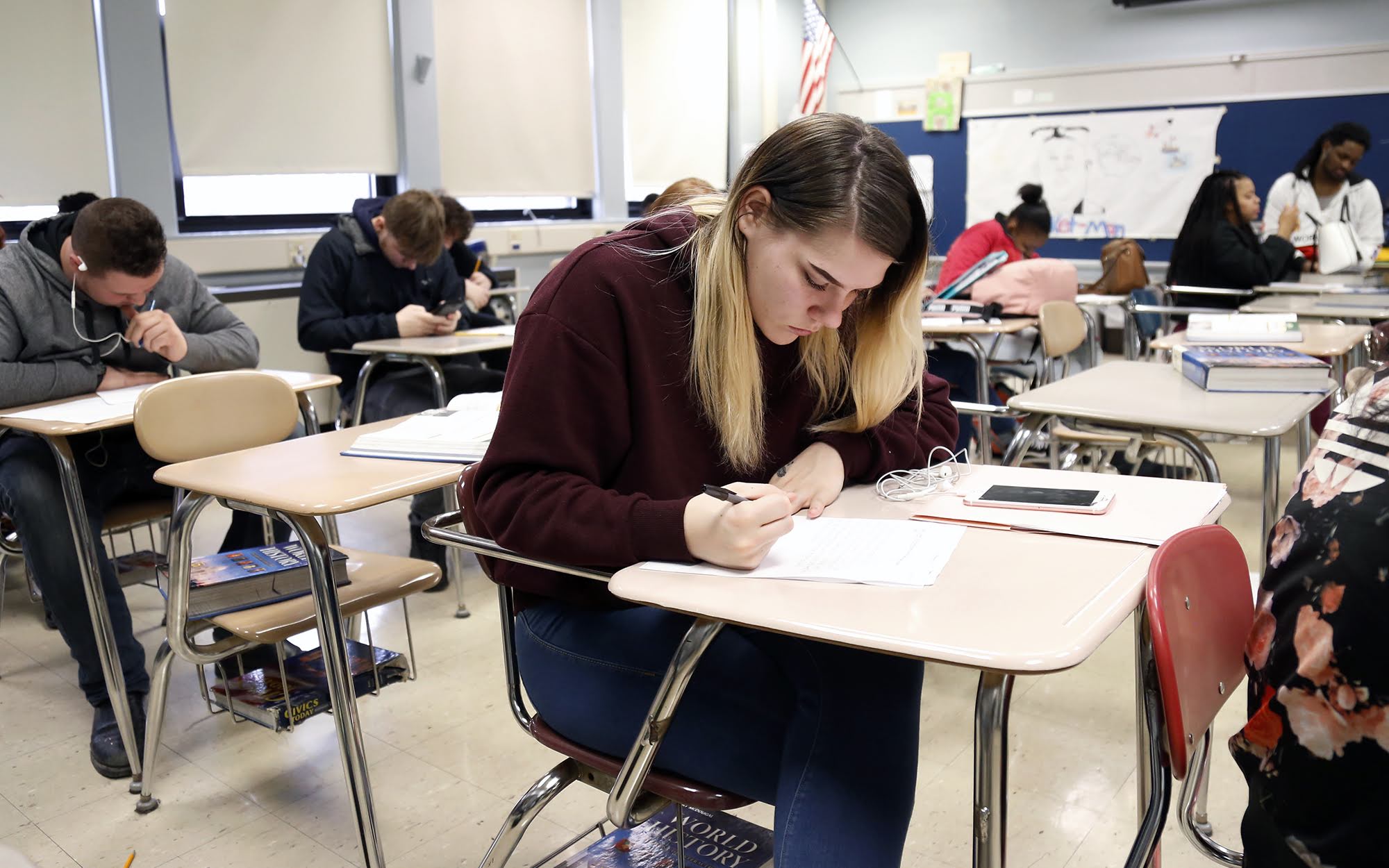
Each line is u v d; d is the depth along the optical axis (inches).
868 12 325.4
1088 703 86.6
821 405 50.8
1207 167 281.9
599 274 43.6
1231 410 76.2
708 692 42.3
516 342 44.6
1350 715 25.3
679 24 286.5
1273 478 79.4
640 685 43.8
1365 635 24.8
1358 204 219.0
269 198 205.3
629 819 41.9
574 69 258.2
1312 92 266.4
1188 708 33.4
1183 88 281.4
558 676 46.4
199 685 94.7
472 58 233.9
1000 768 32.7
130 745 77.6
